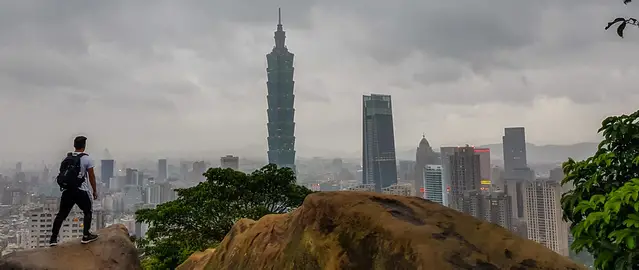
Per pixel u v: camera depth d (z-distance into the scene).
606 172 4.10
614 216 3.47
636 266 3.29
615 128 4.03
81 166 6.76
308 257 2.91
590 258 4.26
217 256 4.45
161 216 13.68
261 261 3.46
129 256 7.36
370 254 2.64
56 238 6.97
